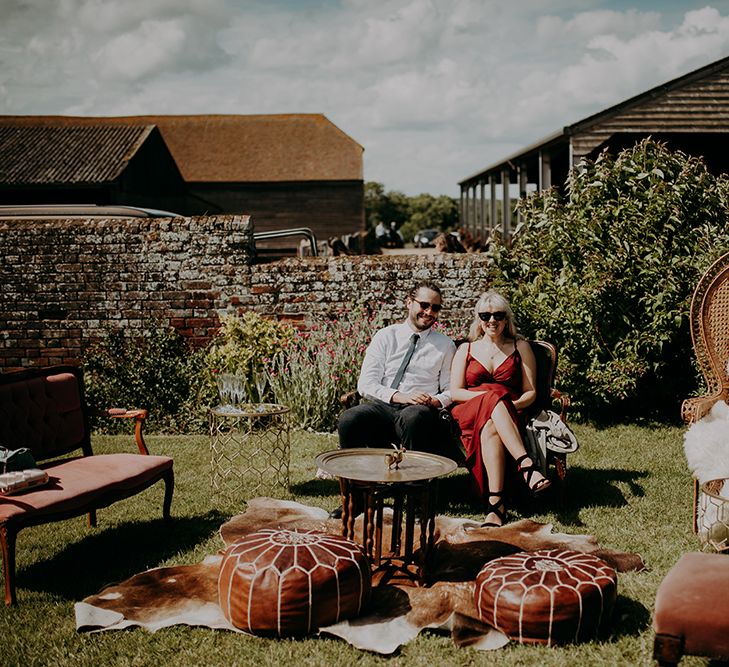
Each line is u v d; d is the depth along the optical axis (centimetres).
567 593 325
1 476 405
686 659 312
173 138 3884
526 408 521
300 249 1593
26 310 824
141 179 2548
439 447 529
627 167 746
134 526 493
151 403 775
